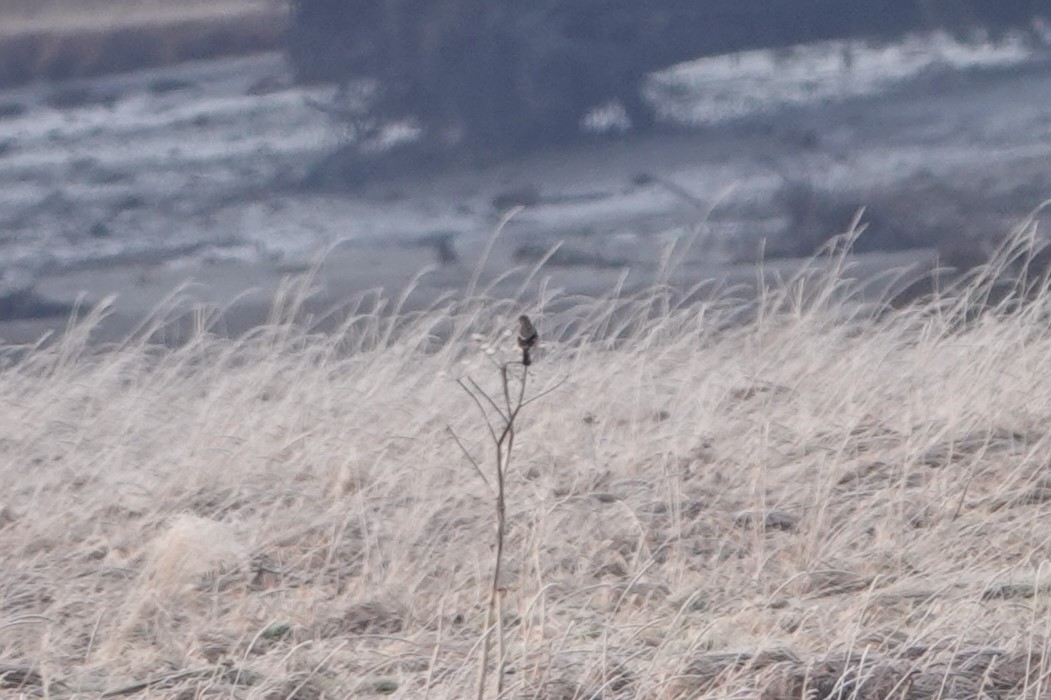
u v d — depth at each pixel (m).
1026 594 19.92
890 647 18.20
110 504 25.89
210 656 19.38
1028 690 16.58
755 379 30.66
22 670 18.38
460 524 24.38
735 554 22.47
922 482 25.06
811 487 24.77
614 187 192.88
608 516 24.05
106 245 182.88
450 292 35.31
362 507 23.47
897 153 191.75
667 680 16.88
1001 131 194.88
